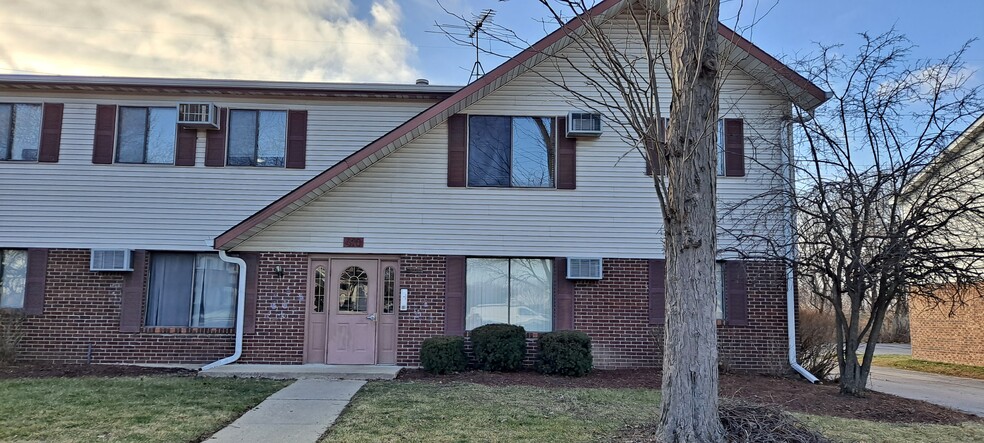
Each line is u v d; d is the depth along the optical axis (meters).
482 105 12.32
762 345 12.05
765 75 11.94
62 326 12.01
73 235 12.22
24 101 12.55
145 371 11.14
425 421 7.10
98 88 12.44
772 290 12.16
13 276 12.34
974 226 9.62
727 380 10.80
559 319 11.98
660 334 11.97
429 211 12.09
